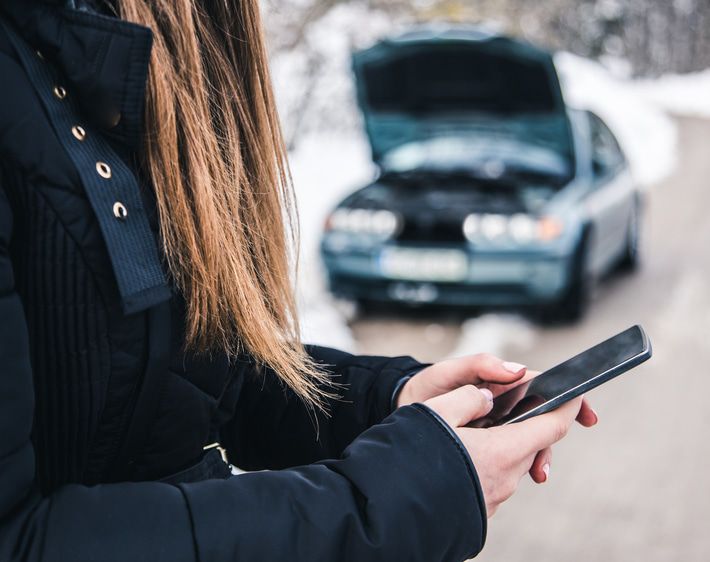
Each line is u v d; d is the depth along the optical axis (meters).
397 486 0.59
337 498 0.58
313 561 0.56
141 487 0.57
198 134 0.70
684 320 5.43
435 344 5.01
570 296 5.25
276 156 0.86
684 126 19.12
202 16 0.77
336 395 0.90
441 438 0.62
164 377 0.67
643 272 6.78
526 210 5.15
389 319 5.45
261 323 0.74
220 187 0.72
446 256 5.09
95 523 0.54
